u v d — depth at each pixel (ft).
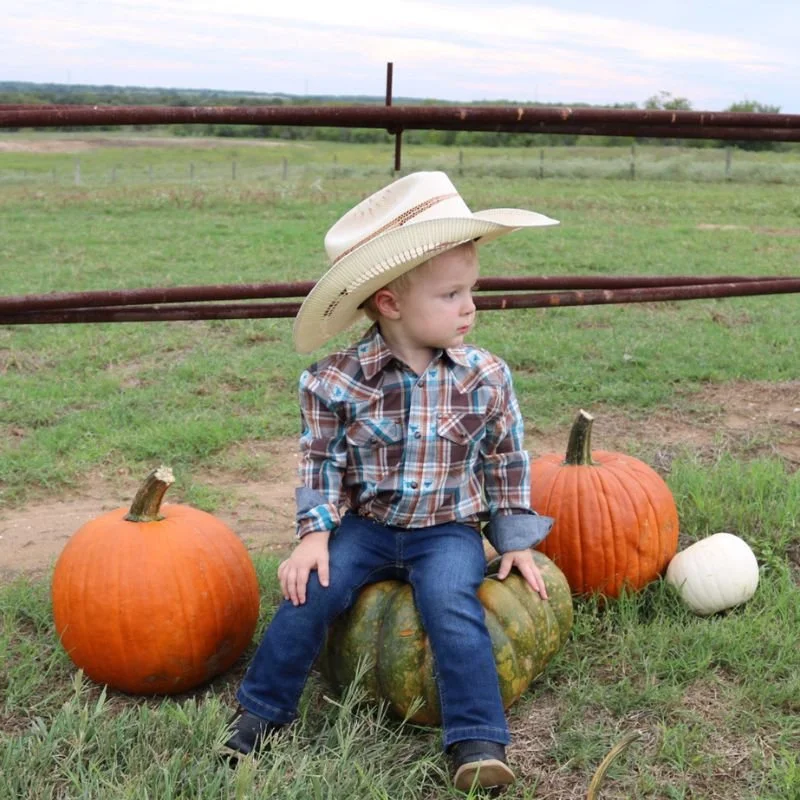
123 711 9.43
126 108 11.65
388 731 9.07
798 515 13.70
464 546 9.44
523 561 9.73
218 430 18.99
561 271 41.52
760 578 11.93
